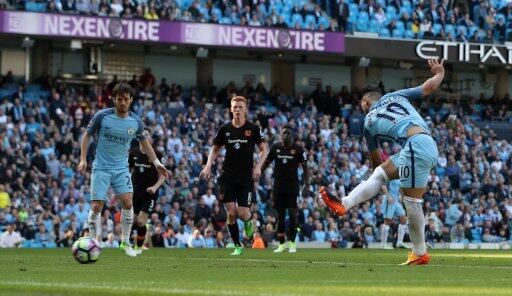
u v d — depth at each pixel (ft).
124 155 85.81
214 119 205.16
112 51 233.35
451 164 212.02
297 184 118.32
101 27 207.72
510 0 250.16
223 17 222.69
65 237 159.74
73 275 58.13
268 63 248.73
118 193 88.02
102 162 84.84
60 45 226.79
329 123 221.66
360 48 230.68
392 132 68.95
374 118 69.92
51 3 205.46
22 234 157.89
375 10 237.66
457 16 244.63
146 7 214.07
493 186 212.02
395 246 169.37
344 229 175.22
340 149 208.13
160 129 194.29
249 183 99.76
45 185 170.50
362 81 252.01
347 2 236.22
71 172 178.70
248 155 98.94
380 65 254.88
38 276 57.06
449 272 63.62
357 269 66.59
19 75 224.53
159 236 161.99
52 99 197.06
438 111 245.65
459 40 239.30
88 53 228.43
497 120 249.14
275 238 169.37
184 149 190.70
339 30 229.04
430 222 184.96
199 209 171.94
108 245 155.84
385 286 48.16
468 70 259.80
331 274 59.72
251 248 150.30
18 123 188.44
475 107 254.68
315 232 175.01
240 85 246.68
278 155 117.39
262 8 228.02
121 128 83.92
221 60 245.04
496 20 246.68
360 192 70.44
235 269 66.59
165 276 57.06
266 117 211.61
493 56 240.12
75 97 201.98
